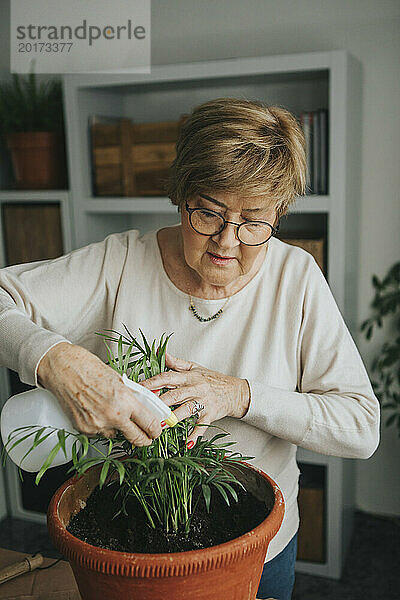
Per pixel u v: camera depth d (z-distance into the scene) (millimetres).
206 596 771
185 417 954
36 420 853
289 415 1089
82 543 762
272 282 1211
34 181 2764
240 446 1172
